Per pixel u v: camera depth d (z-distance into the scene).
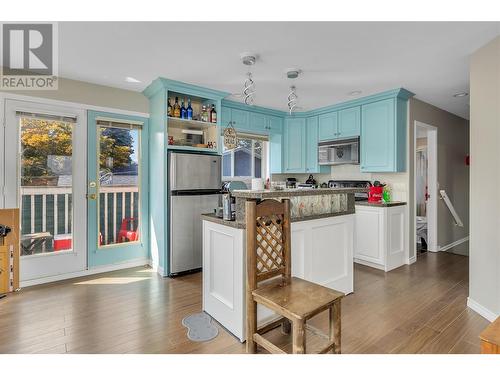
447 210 5.14
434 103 4.48
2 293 2.95
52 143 3.33
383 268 3.80
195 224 3.69
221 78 3.34
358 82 3.48
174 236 3.53
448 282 3.35
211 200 3.81
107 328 2.28
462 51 2.62
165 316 2.49
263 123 4.82
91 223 3.59
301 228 2.56
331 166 5.09
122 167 3.80
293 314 1.61
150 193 3.96
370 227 3.93
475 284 2.61
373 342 2.09
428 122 4.51
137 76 3.30
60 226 3.40
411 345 2.06
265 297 1.81
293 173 5.30
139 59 2.82
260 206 1.96
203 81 3.45
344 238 3.00
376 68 3.04
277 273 2.06
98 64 2.95
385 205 3.76
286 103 4.46
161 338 2.14
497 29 2.23
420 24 2.18
